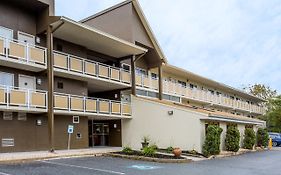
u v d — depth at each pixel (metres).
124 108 26.25
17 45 18.20
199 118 23.27
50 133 19.52
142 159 18.83
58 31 21.47
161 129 25.02
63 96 20.81
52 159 17.25
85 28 21.03
